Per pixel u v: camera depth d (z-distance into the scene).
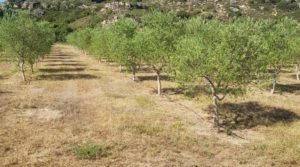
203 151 28.28
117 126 34.12
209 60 33.25
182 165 25.55
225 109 42.53
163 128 34.25
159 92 51.19
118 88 55.66
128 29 65.75
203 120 38.22
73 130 32.88
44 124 34.88
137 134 32.12
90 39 120.56
